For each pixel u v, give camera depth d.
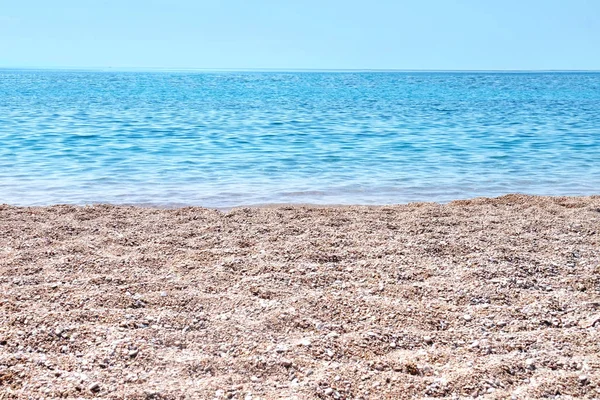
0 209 8.86
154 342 4.37
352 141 20.02
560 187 12.23
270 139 20.42
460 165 15.03
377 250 6.69
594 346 4.38
